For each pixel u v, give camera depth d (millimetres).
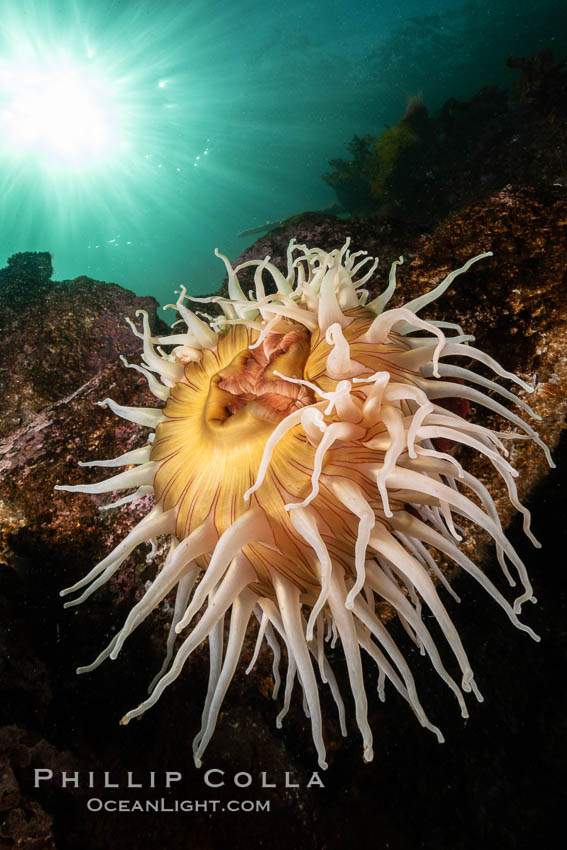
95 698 280
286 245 459
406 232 424
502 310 291
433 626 296
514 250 302
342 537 194
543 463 288
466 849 246
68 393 518
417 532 201
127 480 240
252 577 204
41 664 268
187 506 219
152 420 267
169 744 270
